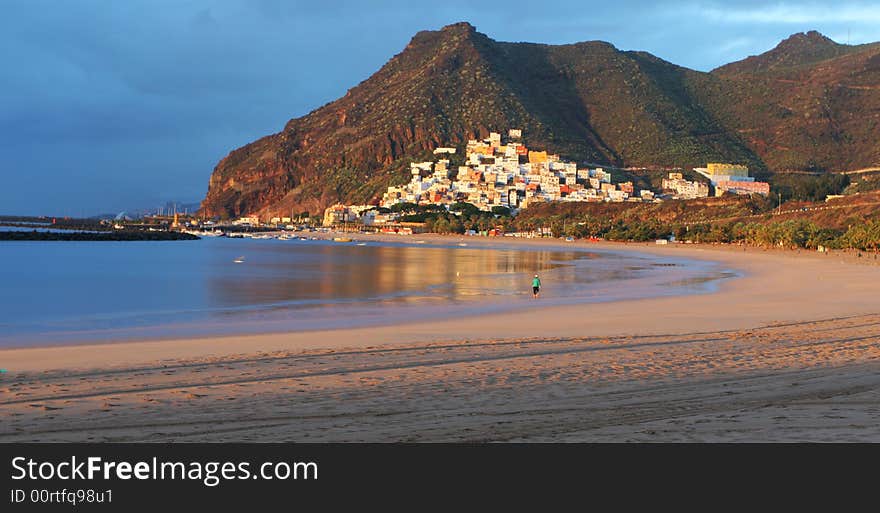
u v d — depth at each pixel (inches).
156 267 4360.2
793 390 713.0
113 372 861.2
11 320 1754.4
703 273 3671.3
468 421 608.1
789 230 6633.9
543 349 1035.3
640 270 3976.4
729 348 1023.0
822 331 1229.1
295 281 3189.0
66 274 3693.4
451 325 1486.2
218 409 655.8
